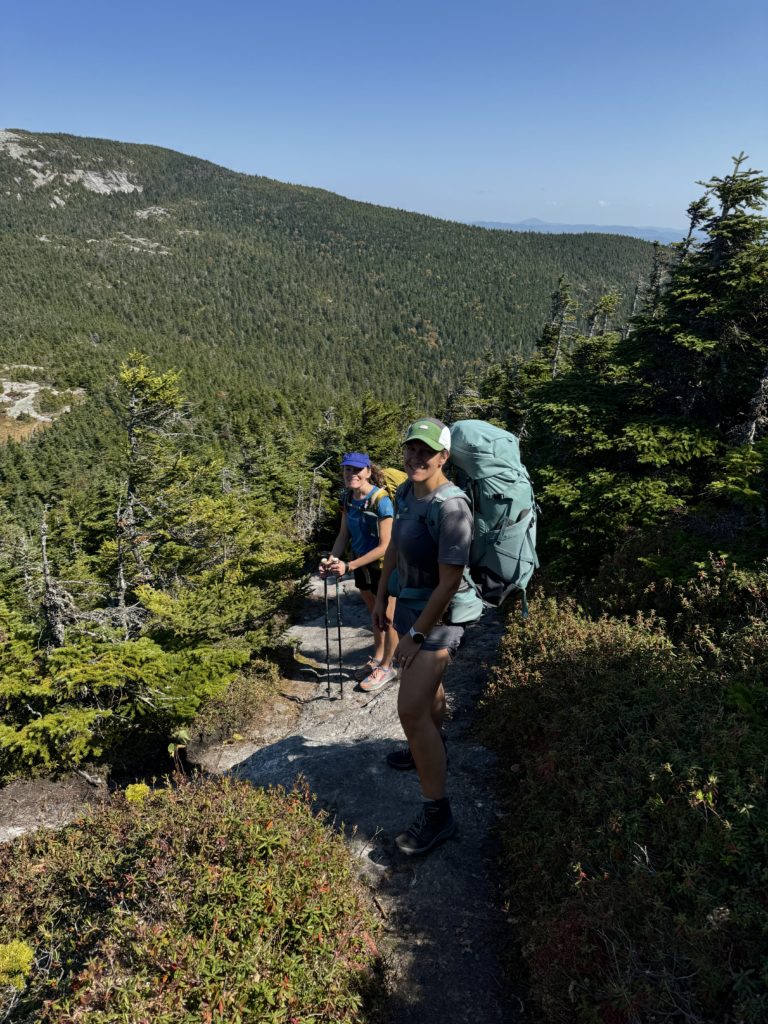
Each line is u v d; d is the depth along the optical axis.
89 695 7.58
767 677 3.72
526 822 3.40
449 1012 2.66
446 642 2.94
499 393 30.30
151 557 13.52
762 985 2.08
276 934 2.66
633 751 3.28
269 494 31.77
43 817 6.48
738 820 2.55
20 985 2.81
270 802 3.50
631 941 2.39
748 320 10.79
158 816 3.69
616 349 12.10
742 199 10.80
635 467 11.05
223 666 7.18
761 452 6.71
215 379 180.00
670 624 5.44
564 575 8.73
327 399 169.12
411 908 3.17
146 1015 2.22
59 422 136.38
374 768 4.36
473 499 2.93
